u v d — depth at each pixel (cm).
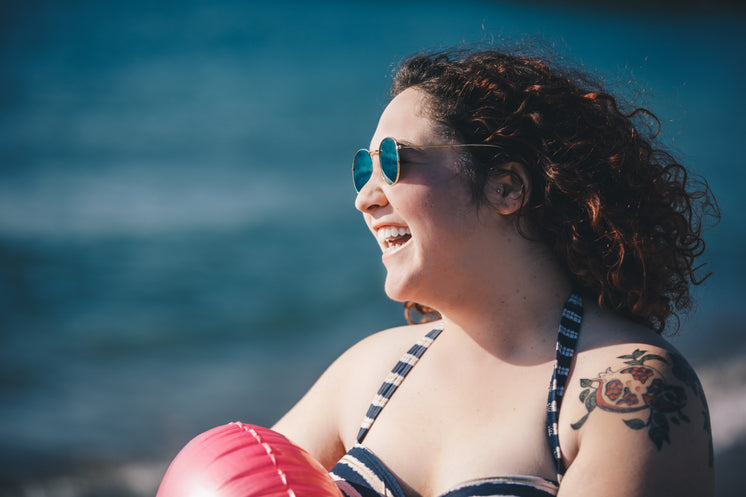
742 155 2011
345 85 3259
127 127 2512
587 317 145
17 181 1872
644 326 150
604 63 3731
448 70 156
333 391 177
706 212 181
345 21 4628
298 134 2469
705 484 124
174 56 3756
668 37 4678
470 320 151
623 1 5706
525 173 147
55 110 2733
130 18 4503
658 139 167
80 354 964
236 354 964
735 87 3247
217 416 772
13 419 757
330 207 1702
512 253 148
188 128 2523
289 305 1149
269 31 4319
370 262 1350
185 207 1688
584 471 124
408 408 152
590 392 131
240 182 1905
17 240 1429
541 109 150
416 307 204
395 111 155
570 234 147
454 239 146
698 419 126
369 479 146
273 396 824
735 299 901
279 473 129
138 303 1152
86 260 1340
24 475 645
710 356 690
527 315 147
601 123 153
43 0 4731
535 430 133
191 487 130
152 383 862
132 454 690
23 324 1064
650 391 126
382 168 151
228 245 1436
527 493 128
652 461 120
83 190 1809
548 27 4775
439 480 139
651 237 153
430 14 4975
